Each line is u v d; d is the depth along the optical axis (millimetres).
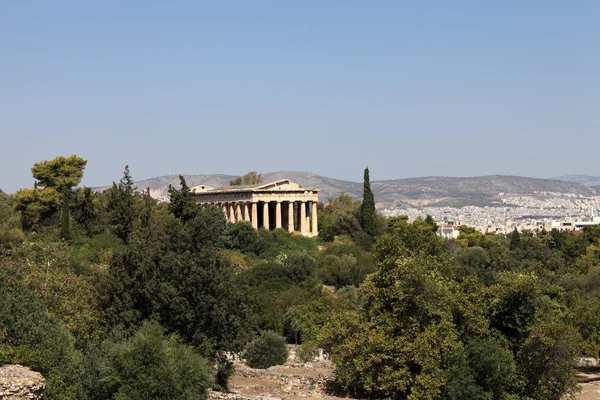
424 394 59219
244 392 66312
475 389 57562
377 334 63219
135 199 161625
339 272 140875
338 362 65438
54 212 158500
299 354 89812
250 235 156375
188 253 64938
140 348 45844
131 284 65062
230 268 68125
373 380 63000
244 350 86000
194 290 63438
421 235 92625
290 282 133875
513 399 62750
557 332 64500
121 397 44156
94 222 149375
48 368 47312
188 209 114375
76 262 108125
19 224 151000
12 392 42938
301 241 166625
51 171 168750
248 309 67625
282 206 189500
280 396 64438
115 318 63062
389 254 73625
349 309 106812
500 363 59656
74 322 59938
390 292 65062
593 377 87438
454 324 64750
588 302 96688
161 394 45219
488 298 69438
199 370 48750
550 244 195375
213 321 63281
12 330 49125
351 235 174125
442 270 73500
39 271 66812
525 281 67938
